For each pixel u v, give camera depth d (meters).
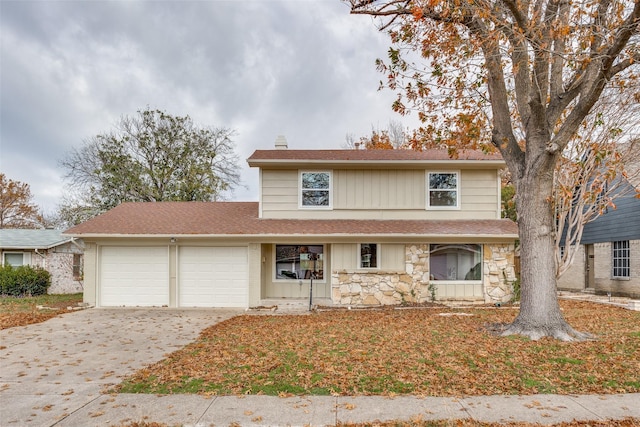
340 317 11.27
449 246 14.09
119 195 26.42
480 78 9.66
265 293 14.53
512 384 5.50
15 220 38.41
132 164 26.66
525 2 7.62
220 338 8.59
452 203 14.77
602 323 9.70
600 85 7.27
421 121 10.46
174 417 4.61
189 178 27.45
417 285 13.73
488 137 11.07
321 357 6.84
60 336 9.17
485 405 4.84
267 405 4.92
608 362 6.34
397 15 9.27
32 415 4.70
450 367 6.20
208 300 13.95
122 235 13.46
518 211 8.79
